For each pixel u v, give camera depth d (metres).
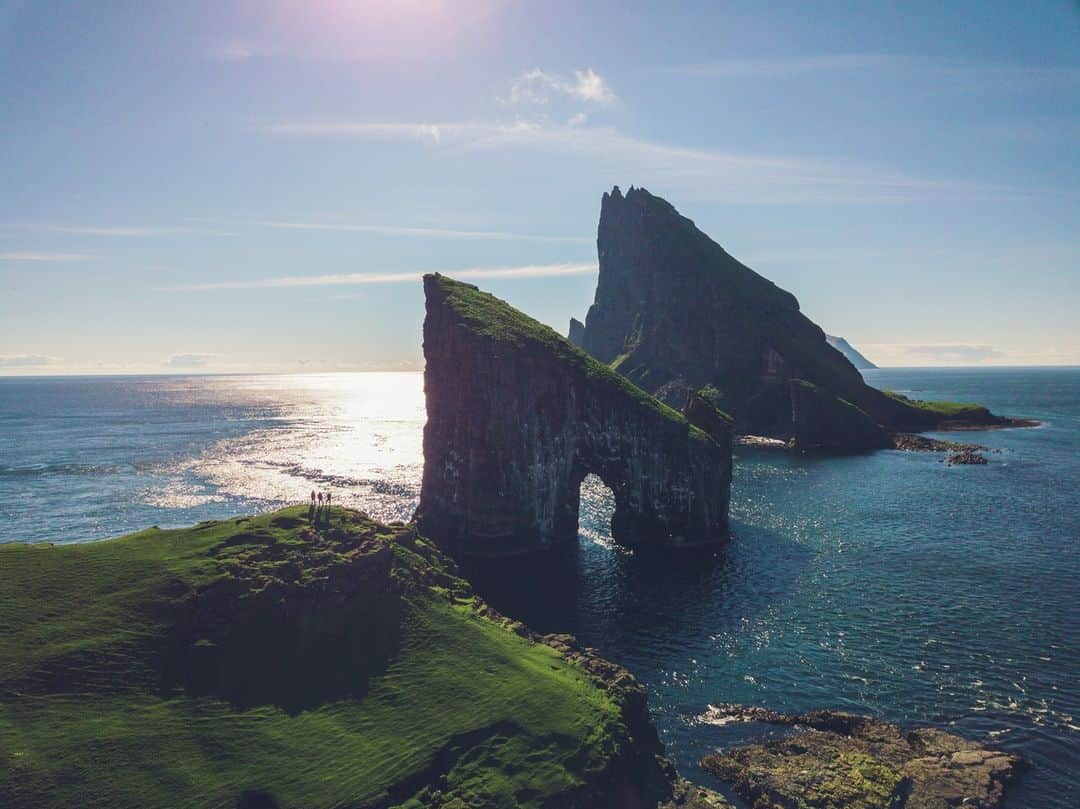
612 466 90.88
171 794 30.75
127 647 37.66
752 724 43.41
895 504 101.81
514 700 39.59
